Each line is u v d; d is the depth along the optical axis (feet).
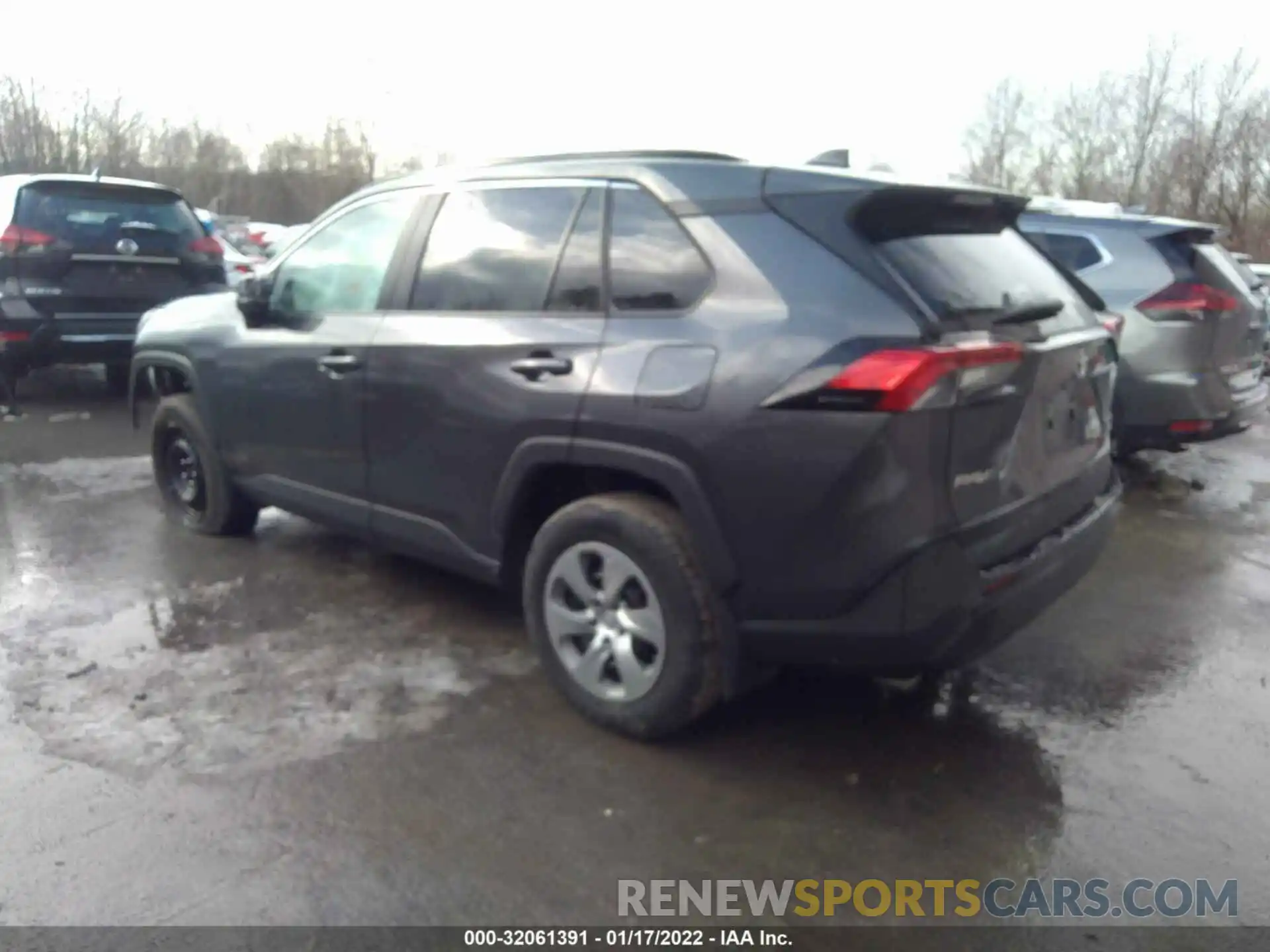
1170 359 20.97
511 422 12.06
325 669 13.32
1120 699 13.01
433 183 14.01
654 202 11.47
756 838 10.07
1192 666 14.05
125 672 13.14
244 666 13.35
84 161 124.67
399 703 12.48
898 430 9.38
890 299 9.76
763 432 9.94
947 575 9.76
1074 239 22.31
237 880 9.32
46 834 9.87
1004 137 109.50
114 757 11.18
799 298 10.12
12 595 15.53
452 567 13.65
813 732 12.00
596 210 12.01
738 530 10.28
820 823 10.32
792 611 10.27
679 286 11.00
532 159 13.01
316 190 143.02
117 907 8.96
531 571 12.20
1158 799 10.85
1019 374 10.21
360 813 10.32
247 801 10.46
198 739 11.58
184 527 18.72
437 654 13.79
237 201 143.64
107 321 28.50
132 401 19.34
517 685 12.96
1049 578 10.96
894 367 9.33
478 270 13.05
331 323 14.69
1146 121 101.71
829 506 9.72
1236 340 21.59
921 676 12.92
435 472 13.29
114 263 28.63
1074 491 11.76
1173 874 9.68
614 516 11.13
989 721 12.39
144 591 15.78
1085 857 9.89
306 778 10.87
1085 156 105.81
